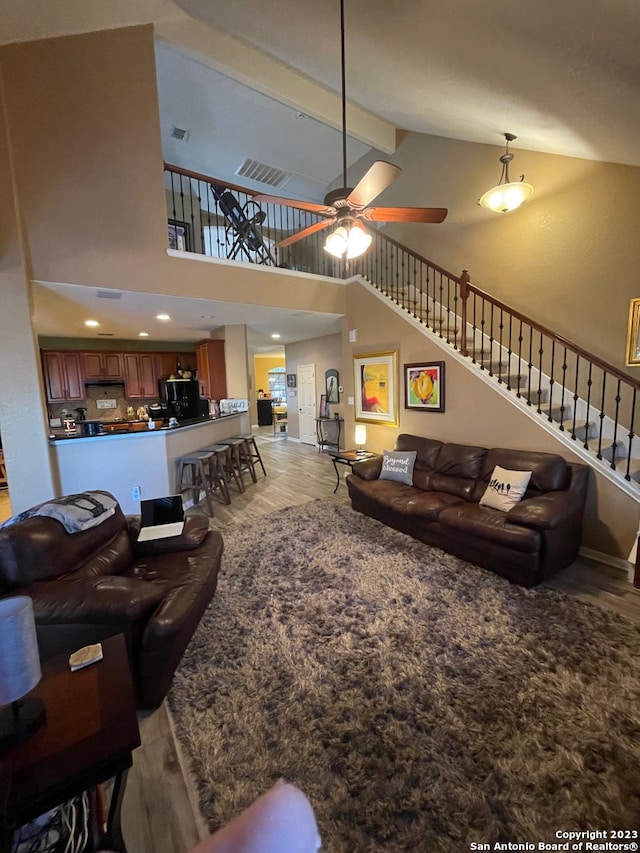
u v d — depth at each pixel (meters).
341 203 2.50
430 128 4.49
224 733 1.61
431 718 1.64
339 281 5.57
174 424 4.79
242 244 5.61
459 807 1.30
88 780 0.96
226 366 6.49
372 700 1.75
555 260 4.05
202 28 3.89
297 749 1.52
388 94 3.73
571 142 3.20
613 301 3.62
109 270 3.59
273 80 4.46
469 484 3.64
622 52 1.76
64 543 2.05
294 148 6.32
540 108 2.68
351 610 2.44
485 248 4.76
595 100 2.28
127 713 1.12
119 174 3.58
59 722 1.08
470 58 2.36
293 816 0.60
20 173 3.22
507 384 3.90
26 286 3.27
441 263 5.35
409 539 3.54
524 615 2.35
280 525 3.95
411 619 2.34
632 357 3.52
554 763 1.43
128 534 2.65
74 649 1.65
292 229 8.41
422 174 5.49
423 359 4.59
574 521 2.96
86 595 1.70
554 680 1.83
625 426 3.62
